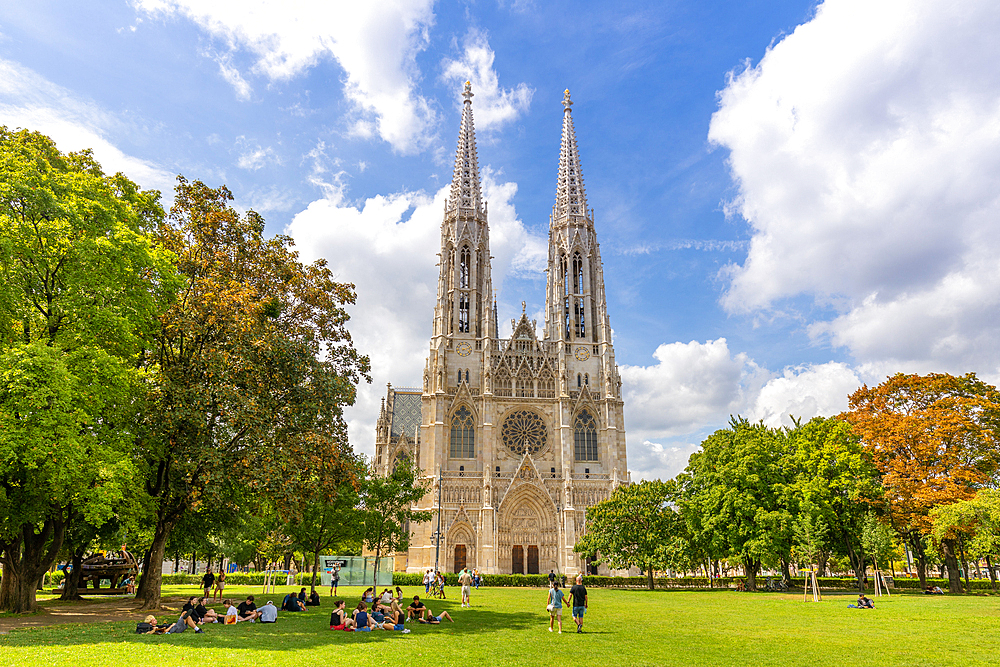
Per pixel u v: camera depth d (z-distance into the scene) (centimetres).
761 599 5509
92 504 2988
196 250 4103
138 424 3597
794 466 7088
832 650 2414
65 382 2795
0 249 2898
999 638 2798
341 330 4722
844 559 7656
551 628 2998
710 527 7025
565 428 11275
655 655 2255
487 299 12175
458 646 2406
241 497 4316
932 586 6506
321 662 1973
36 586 3634
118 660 1898
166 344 3875
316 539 6116
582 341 12181
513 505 10819
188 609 2809
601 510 8156
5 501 3203
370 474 7038
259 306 3762
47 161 3497
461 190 13088
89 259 3077
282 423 3900
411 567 10288
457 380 11650
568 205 13100
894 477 6388
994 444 6188
